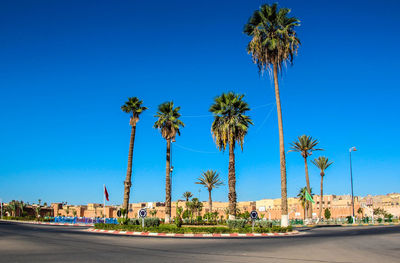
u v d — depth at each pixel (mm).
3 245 18781
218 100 38969
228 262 12766
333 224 63062
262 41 37812
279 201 122562
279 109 36844
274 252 16188
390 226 53281
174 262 12680
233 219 34156
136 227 31969
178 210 97562
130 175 42531
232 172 36812
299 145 65312
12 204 120375
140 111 45125
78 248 17359
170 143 47094
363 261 13320
